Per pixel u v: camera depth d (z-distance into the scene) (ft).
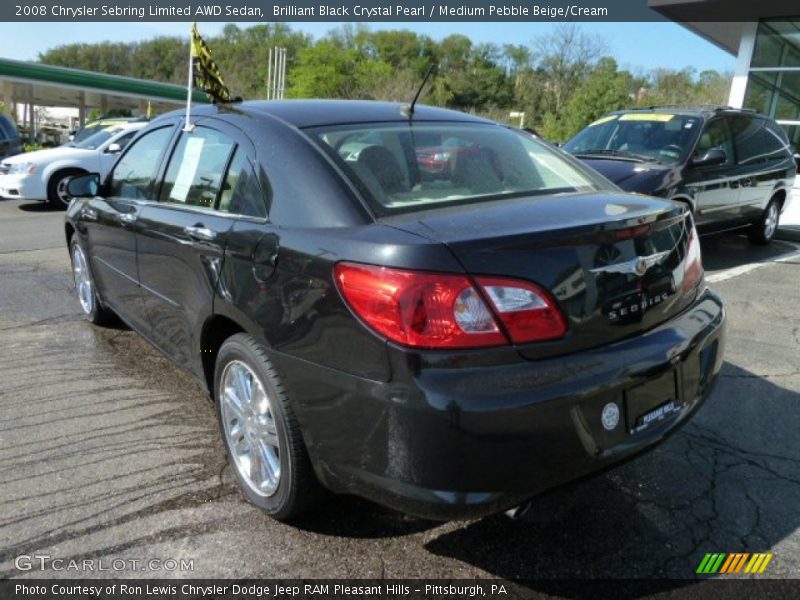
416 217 7.53
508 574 7.77
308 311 7.43
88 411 11.59
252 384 8.71
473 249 6.70
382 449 6.82
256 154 9.12
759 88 44.04
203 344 10.00
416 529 8.57
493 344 6.64
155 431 10.92
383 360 6.70
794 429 11.30
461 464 6.49
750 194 25.52
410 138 9.35
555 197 8.69
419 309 6.54
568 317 7.02
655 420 7.76
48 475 9.55
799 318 17.58
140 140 13.14
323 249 7.39
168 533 8.38
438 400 6.40
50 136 152.46
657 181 20.75
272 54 176.14
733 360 14.39
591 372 7.00
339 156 8.44
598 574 7.77
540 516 8.38
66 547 8.07
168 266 10.63
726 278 21.90
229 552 8.06
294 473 7.95
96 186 14.05
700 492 9.40
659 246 8.12
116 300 13.67
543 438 6.67
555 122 149.79
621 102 135.03
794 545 8.29
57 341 15.10
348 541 8.32
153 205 11.44
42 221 34.12
